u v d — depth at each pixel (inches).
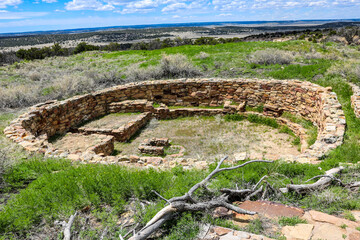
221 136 454.6
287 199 168.2
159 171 241.8
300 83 490.9
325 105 383.2
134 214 150.2
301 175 218.1
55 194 169.5
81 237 135.9
